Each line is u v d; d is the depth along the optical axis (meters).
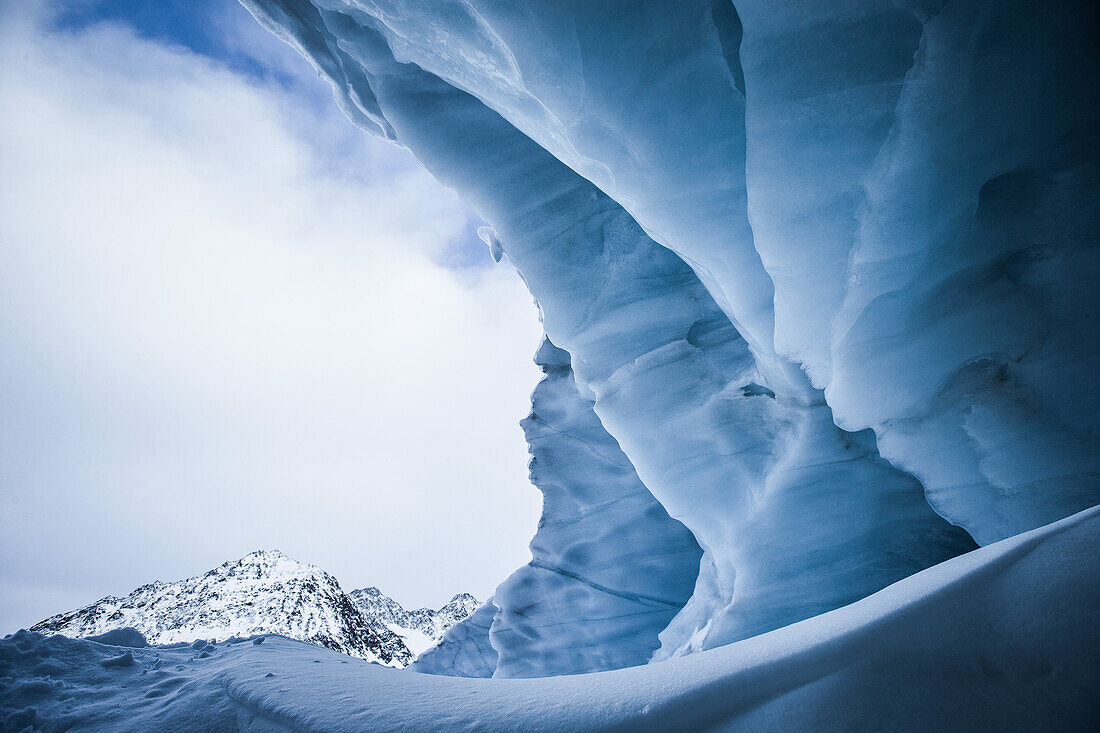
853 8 3.11
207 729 2.41
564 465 8.81
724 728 1.69
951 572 2.01
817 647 1.83
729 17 3.77
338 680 2.78
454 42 4.50
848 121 3.32
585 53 3.88
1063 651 1.47
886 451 3.90
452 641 11.80
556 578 8.65
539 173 5.78
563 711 1.94
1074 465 3.25
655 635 7.76
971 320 3.53
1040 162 3.21
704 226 4.25
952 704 1.50
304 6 5.73
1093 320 3.25
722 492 5.09
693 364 5.48
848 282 3.62
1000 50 3.01
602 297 5.88
